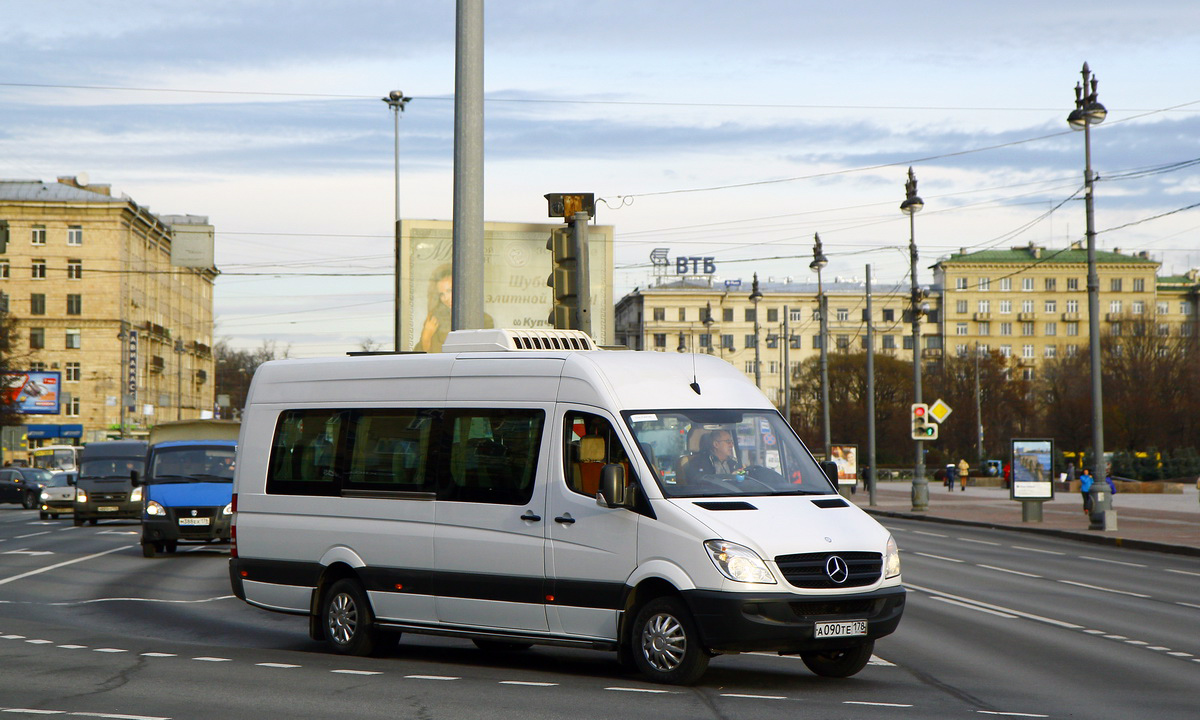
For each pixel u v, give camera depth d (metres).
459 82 17.25
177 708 10.38
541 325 40.78
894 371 123.56
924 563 29.02
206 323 156.62
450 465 13.47
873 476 61.84
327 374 14.92
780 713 10.28
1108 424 106.31
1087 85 40.59
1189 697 11.43
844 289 189.62
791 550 11.34
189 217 106.69
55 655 13.65
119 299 113.31
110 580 24.02
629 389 12.56
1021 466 45.75
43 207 112.56
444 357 13.92
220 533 29.36
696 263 185.12
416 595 13.49
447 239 39.22
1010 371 129.88
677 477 12.06
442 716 10.01
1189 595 21.94
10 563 28.03
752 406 13.03
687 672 11.50
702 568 11.35
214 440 31.52
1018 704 10.95
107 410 112.81
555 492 12.54
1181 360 112.00
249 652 14.16
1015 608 19.50
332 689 11.38
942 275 188.88
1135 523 45.41
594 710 10.30
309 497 14.62
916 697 11.29
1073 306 189.00
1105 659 13.99
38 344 112.69
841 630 11.41
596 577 12.12
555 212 16.14
